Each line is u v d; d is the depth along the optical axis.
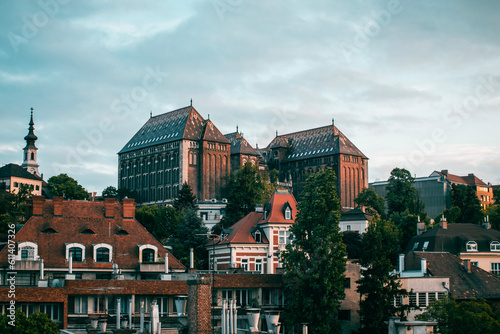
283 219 133.12
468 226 144.88
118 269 100.38
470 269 113.69
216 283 98.75
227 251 131.00
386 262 101.50
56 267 98.75
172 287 93.06
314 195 104.00
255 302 99.06
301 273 99.25
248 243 130.25
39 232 102.12
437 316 89.50
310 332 96.94
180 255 148.00
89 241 103.62
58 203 105.81
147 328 73.31
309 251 101.62
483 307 89.12
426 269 112.19
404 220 177.62
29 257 98.88
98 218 107.25
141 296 92.31
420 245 142.25
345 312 106.56
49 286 91.44
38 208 104.06
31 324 76.88
